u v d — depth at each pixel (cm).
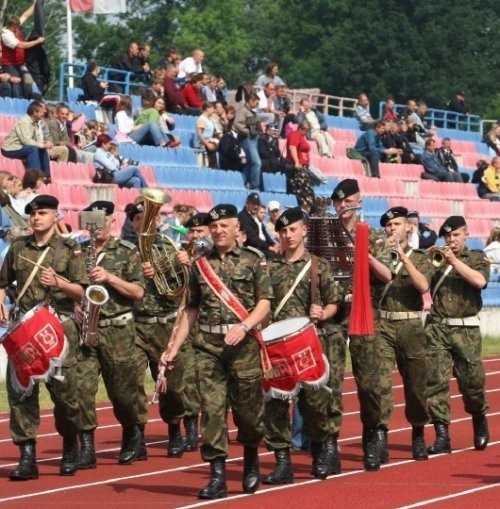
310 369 1962
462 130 7581
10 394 2086
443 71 10988
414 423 2297
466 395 2392
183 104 5197
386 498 1916
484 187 6309
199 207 4722
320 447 2081
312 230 2133
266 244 3478
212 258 1945
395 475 2123
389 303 2259
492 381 3691
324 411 2042
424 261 2305
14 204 3381
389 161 5969
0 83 4544
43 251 2091
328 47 11031
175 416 2362
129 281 2200
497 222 6166
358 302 2081
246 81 11881
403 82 10906
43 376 2044
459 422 2844
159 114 4953
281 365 1955
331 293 2033
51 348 2039
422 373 2272
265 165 5000
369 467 2169
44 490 2011
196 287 1947
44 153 4081
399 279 2258
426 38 10944
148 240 2322
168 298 2355
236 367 1922
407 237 2320
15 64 4581
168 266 2347
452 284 2372
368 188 5716
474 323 2378
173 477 2134
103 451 2436
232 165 4988
